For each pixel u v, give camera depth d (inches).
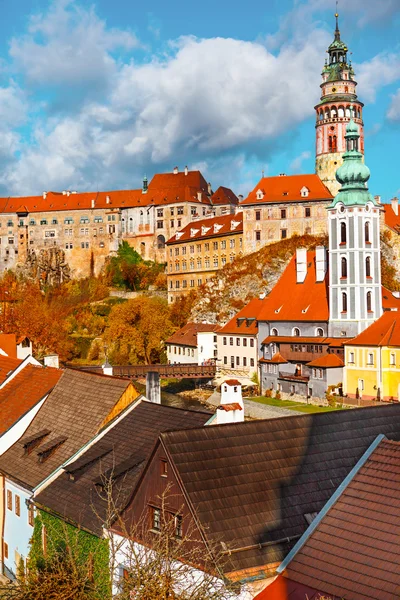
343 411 1454.2
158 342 6555.1
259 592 1077.1
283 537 1182.3
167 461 1259.2
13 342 3900.1
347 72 7682.1
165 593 932.6
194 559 1091.3
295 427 1375.5
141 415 1862.7
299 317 5319.9
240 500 1213.7
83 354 7185.0
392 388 4520.2
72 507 1604.3
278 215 7465.6
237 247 7716.5
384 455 1138.0
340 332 5002.5
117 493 1528.1
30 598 1047.0
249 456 1289.4
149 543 1272.1
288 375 5231.3
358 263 4945.9
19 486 1867.6
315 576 1019.9
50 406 2137.1
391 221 7431.1
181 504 1209.4
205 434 1291.8
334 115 7657.5
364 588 957.8
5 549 2015.3
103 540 1418.6
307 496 1263.5
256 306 5999.0
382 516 1040.8
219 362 6136.8
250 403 4879.4
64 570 1086.4
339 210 5014.8
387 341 4547.2
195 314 7416.3
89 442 1843.0
